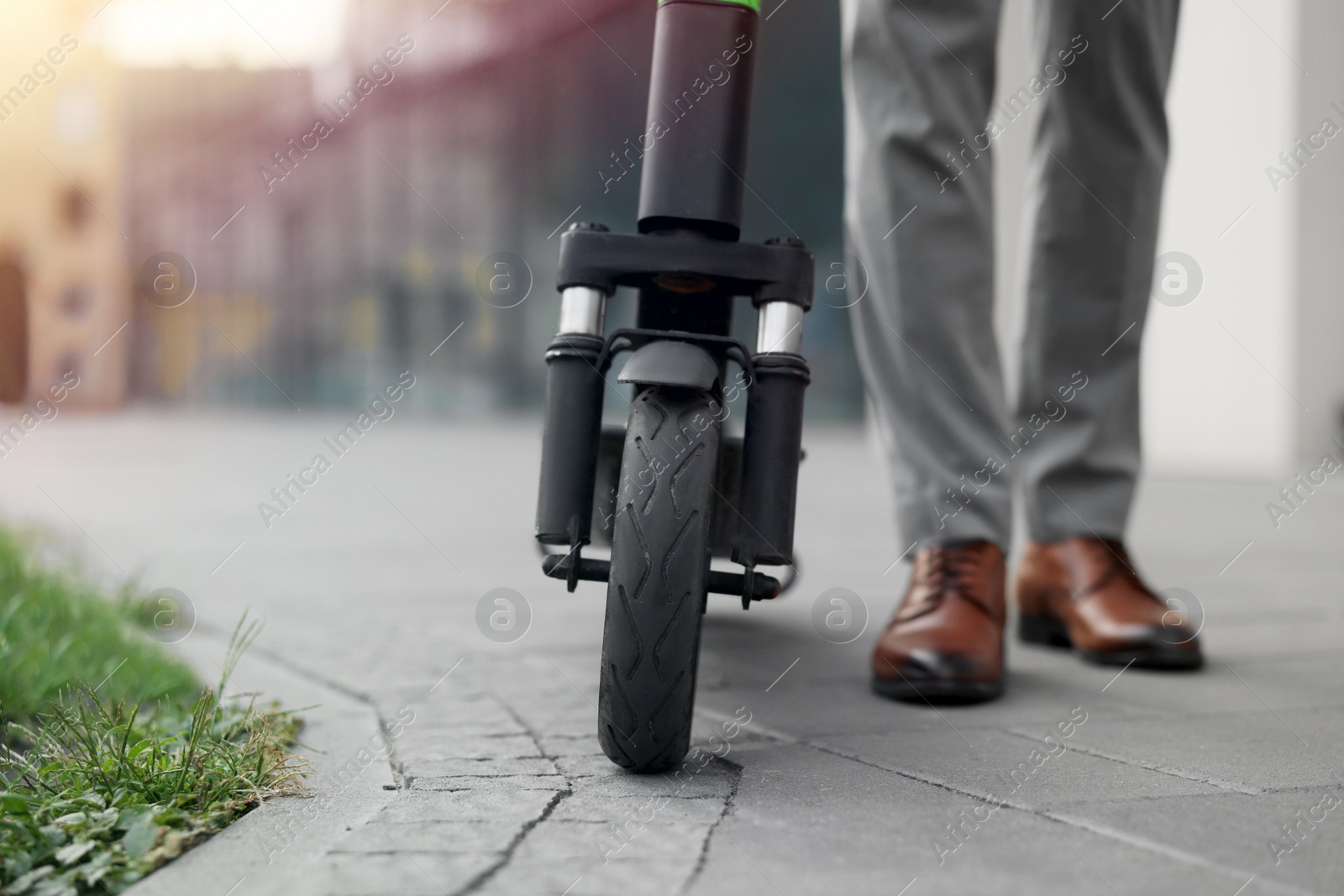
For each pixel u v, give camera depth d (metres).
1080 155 1.93
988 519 1.77
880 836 1.05
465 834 1.05
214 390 12.00
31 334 11.76
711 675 1.83
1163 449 7.16
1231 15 6.71
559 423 1.23
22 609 1.93
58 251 11.55
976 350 1.81
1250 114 6.66
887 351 1.83
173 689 1.60
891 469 1.83
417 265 11.56
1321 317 6.71
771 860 0.99
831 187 10.05
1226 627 2.28
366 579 2.86
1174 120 7.00
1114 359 2.00
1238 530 4.11
